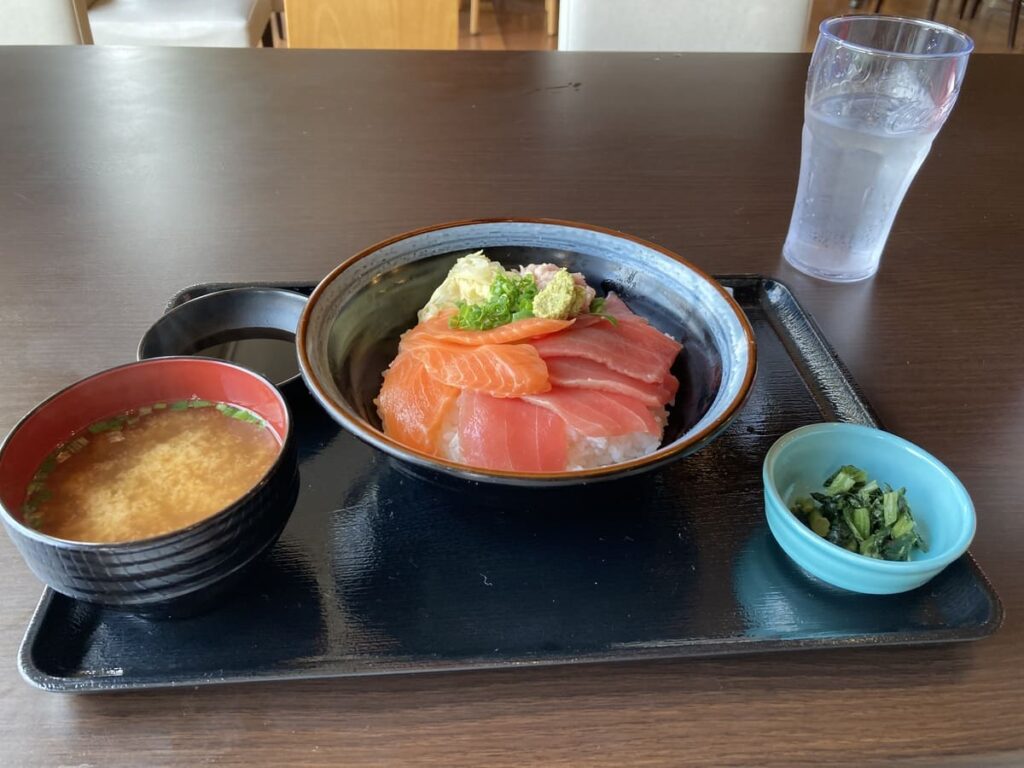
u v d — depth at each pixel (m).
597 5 1.01
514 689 0.33
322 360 0.40
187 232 0.61
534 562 0.38
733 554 0.39
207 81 0.84
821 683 0.33
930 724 0.32
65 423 0.36
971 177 0.73
